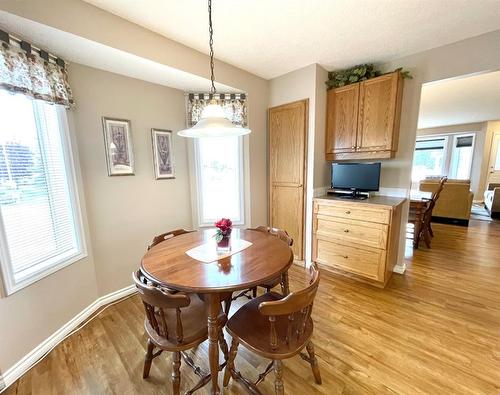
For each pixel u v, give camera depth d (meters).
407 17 1.83
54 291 1.79
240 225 3.15
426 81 2.43
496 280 2.59
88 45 1.67
